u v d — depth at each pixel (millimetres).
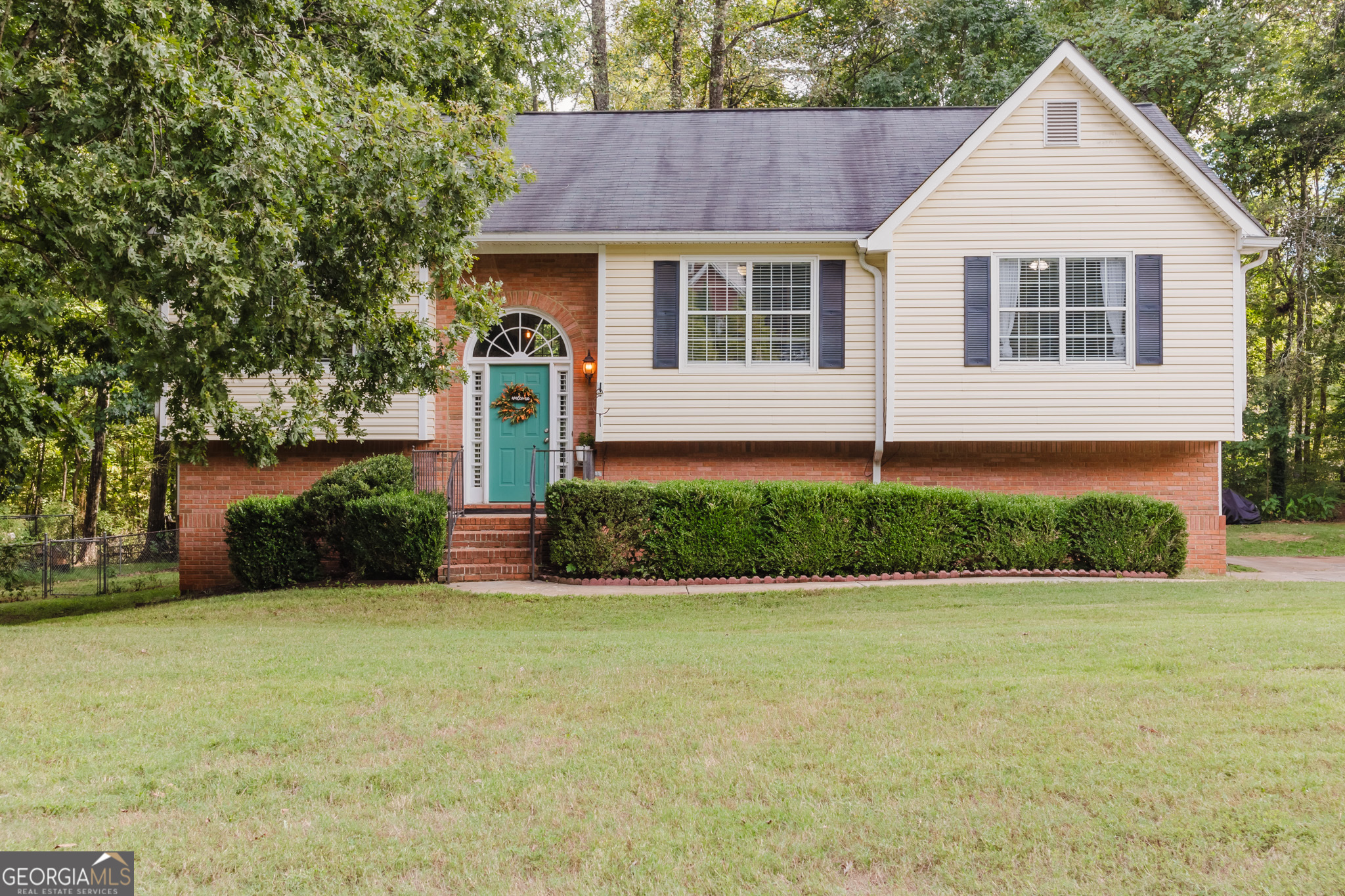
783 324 15188
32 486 34594
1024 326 14570
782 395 15086
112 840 3959
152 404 21734
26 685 6672
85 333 11039
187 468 15398
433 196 10148
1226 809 4000
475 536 14180
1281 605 10039
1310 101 26656
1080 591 11633
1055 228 14484
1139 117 14164
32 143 8266
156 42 7738
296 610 11500
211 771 4785
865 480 15297
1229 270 14250
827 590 12195
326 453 15383
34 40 8812
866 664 6980
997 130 14570
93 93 7953
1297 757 4539
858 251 14906
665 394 15133
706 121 18719
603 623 10453
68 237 8281
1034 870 3559
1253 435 26750
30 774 4750
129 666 7336
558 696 6203
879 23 27625
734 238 14805
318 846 3900
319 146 9195
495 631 9742
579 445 15609
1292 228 25047
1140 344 14312
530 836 3990
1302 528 24016
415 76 12383
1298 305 27781
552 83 17672
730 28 28828
